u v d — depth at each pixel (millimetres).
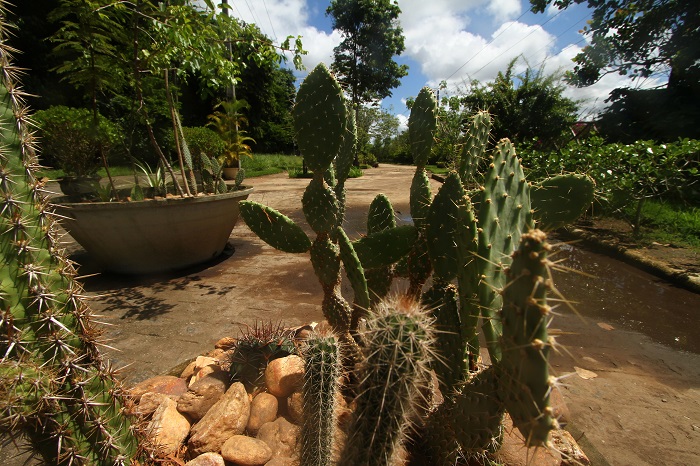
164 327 2920
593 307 3607
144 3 3662
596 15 8883
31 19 12094
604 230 6383
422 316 989
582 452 1609
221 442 1562
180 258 4238
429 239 1603
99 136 4492
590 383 2389
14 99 1087
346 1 22219
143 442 1392
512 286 850
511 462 1473
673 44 8273
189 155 4785
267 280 4035
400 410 980
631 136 9180
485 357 2451
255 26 4543
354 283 1777
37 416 1068
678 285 4191
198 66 4344
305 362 1299
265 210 1890
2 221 1048
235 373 1861
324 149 1627
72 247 5066
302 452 1354
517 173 1289
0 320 1022
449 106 13867
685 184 5953
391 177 19109
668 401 2213
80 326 1192
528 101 12938
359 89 24688
